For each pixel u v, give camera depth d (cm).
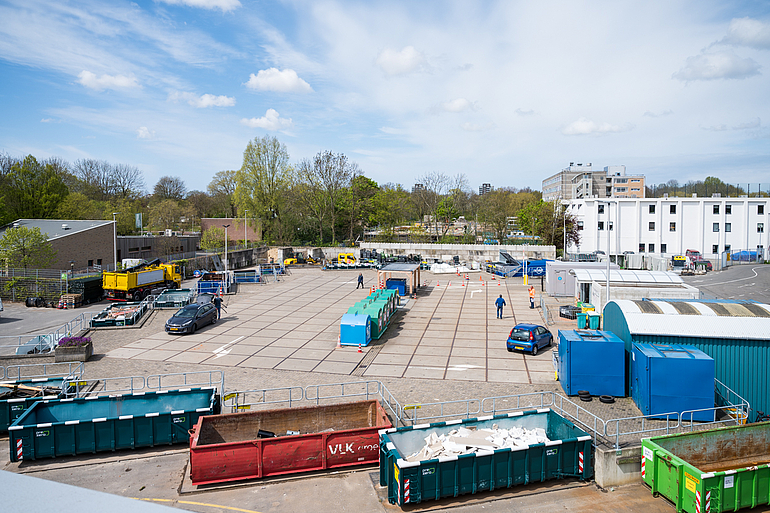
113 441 1540
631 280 3247
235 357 2509
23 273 4369
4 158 7731
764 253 7219
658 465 1285
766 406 1725
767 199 7262
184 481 1377
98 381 2112
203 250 6925
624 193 13400
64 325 3219
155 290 4403
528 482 1336
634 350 1791
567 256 6912
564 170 14662
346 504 1262
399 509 1241
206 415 1557
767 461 1383
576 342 1872
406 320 3394
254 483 1369
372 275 5834
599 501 1273
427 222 9094
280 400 1902
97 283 4272
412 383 2102
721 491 1182
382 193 9156
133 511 152
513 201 10500
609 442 1455
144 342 2806
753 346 1736
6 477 180
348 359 2467
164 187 12225
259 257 7356
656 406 1647
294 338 2891
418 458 1344
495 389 2011
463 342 2792
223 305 3884
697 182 12206
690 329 1778
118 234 7588
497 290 4694
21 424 1512
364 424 1614
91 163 9894
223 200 11975
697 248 7431
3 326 3328
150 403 1684
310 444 1420
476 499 1284
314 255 7488
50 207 6575
